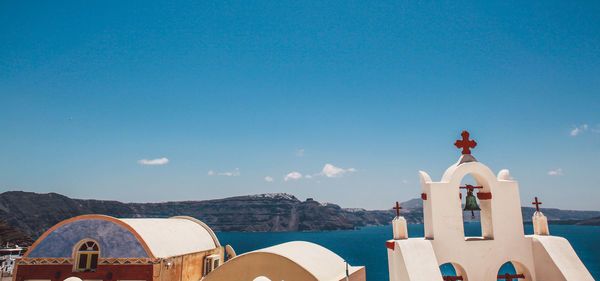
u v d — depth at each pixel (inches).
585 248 7057.1
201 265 1165.1
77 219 954.1
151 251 913.5
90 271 919.0
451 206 626.5
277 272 759.1
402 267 582.2
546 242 627.5
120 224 952.9
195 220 1365.7
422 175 653.9
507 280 649.0
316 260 873.5
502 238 633.0
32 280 904.9
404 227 637.9
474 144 670.5
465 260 611.8
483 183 663.1
